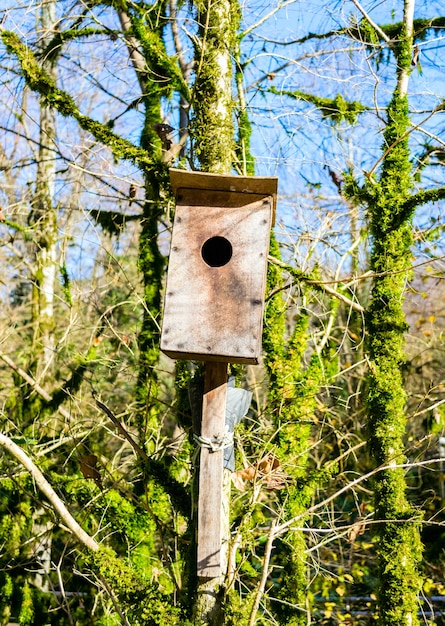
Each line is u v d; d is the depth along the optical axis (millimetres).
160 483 4488
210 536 3695
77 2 7402
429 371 10227
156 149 6926
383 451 5539
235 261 3807
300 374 6539
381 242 5914
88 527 6672
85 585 7211
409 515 5363
